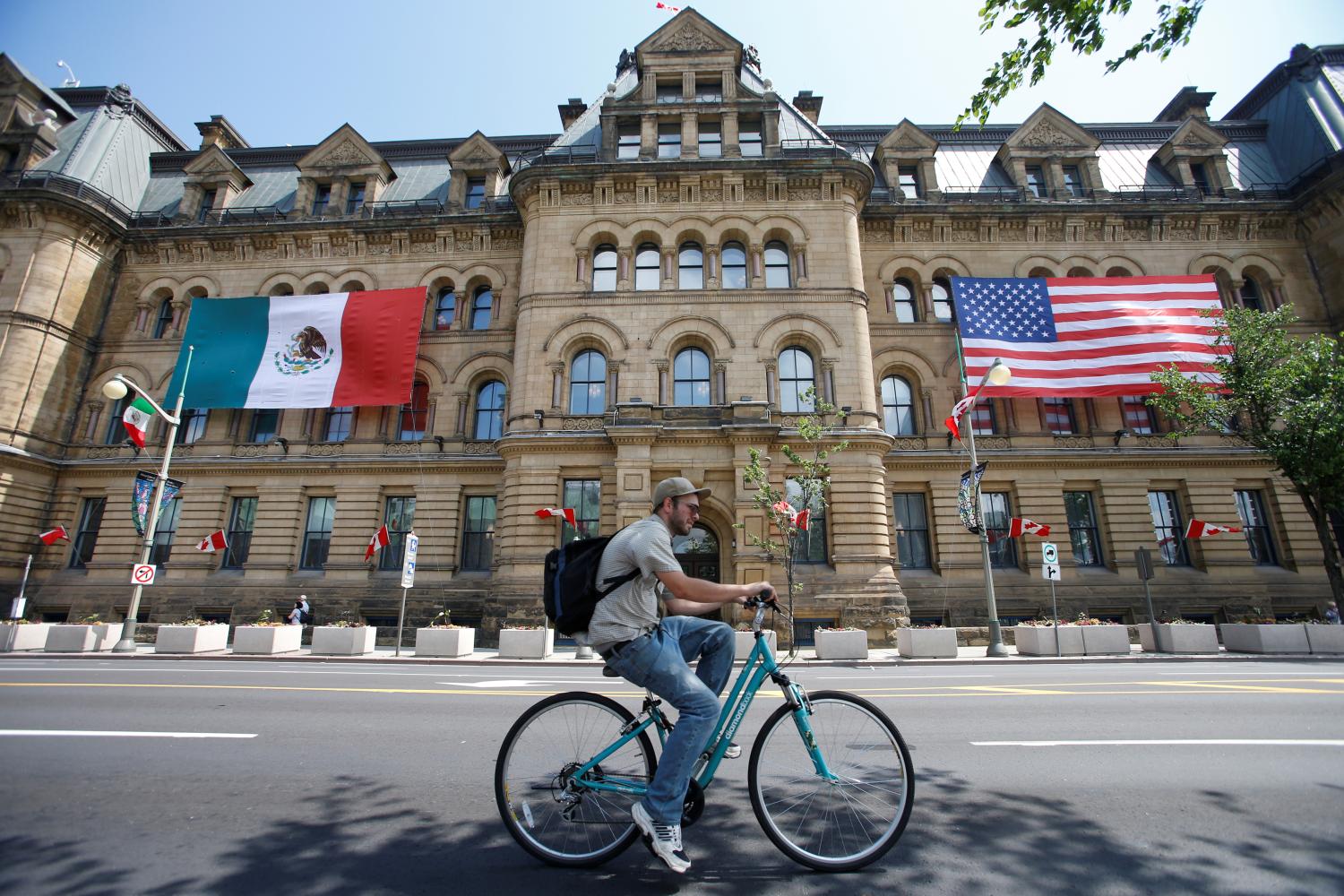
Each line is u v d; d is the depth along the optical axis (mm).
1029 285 28578
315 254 31922
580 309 26984
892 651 21219
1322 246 30047
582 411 26422
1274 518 27516
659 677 3729
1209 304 28172
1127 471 27781
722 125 29062
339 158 33219
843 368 25844
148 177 35938
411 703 9703
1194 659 17688
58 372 29609
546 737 4094
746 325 26500
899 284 31078
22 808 4742
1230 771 5836
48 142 33000
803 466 21922
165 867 3738
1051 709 9094
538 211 28469
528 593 23391
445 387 29703
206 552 27500
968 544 27000
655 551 3779
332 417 29984
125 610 27219
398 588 26703
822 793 4051
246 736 7285
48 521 28891
